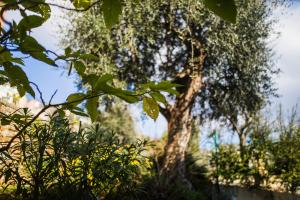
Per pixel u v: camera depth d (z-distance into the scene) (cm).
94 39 916
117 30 898
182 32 935
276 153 1012
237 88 1034
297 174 966
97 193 284
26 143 239
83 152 265
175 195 695
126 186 332
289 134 1029
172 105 984
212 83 1051
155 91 76
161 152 1011
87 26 900
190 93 966
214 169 1025
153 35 941
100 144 306
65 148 257
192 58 913
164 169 897
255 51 973
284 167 1001
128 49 934
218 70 961
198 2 834
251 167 1017
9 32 74
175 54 1054
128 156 318
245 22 931
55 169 254
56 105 82
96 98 82
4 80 98
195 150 1080
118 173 289
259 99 1036
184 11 896
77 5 94
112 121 1325
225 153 1022
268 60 1028
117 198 310
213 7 52
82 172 259
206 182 979
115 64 953
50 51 80
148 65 1021
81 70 87
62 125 266
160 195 663
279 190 990
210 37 890
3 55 85
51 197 243
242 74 988
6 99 454
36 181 232
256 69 1001
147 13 886
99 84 75
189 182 888
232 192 908
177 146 937
